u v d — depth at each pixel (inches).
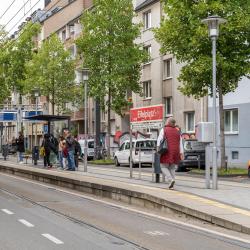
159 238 387.9
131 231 418.6
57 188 819.4
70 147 1061.8
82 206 587.2
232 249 347.3
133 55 1541.6
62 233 407.8
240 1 960.9
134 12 1711.4
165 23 991.0
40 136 2672.2
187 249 348.5
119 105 1549.0
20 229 426.3
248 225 404.8
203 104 1445.6
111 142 1887.3
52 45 1937.7
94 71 1544.0
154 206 555.5
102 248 350.0
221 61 941.8
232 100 1323.8
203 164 1091.3
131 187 645.9
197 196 561.3
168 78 1627.7
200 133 639.8
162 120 723.4
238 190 624.7
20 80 2023.9
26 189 796.6
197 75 987.3
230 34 946.1
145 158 1235.9
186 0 968.3
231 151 1330.0
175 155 629.9
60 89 1946.4
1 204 600.4
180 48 992.2
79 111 2231.8
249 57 973.2
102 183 707.4
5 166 1240.8
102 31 1534.2
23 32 2090.3
